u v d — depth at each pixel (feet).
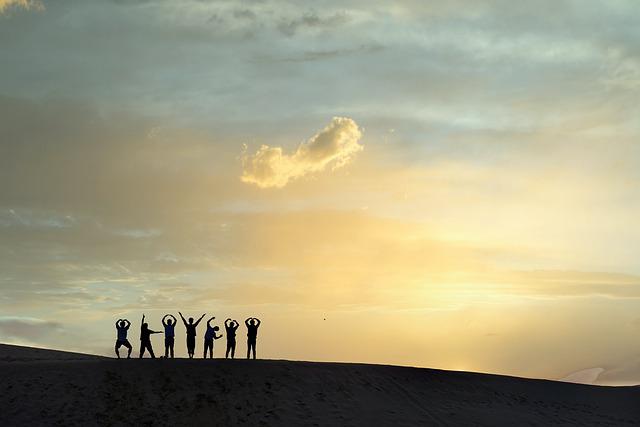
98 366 111.96
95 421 100.17
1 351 145.69
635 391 142.72
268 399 109.81
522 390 134.41
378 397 117.60
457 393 126.31
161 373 111.45
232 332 122.31
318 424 105.91
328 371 121.39
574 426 122.21
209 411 104.73
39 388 105.50
